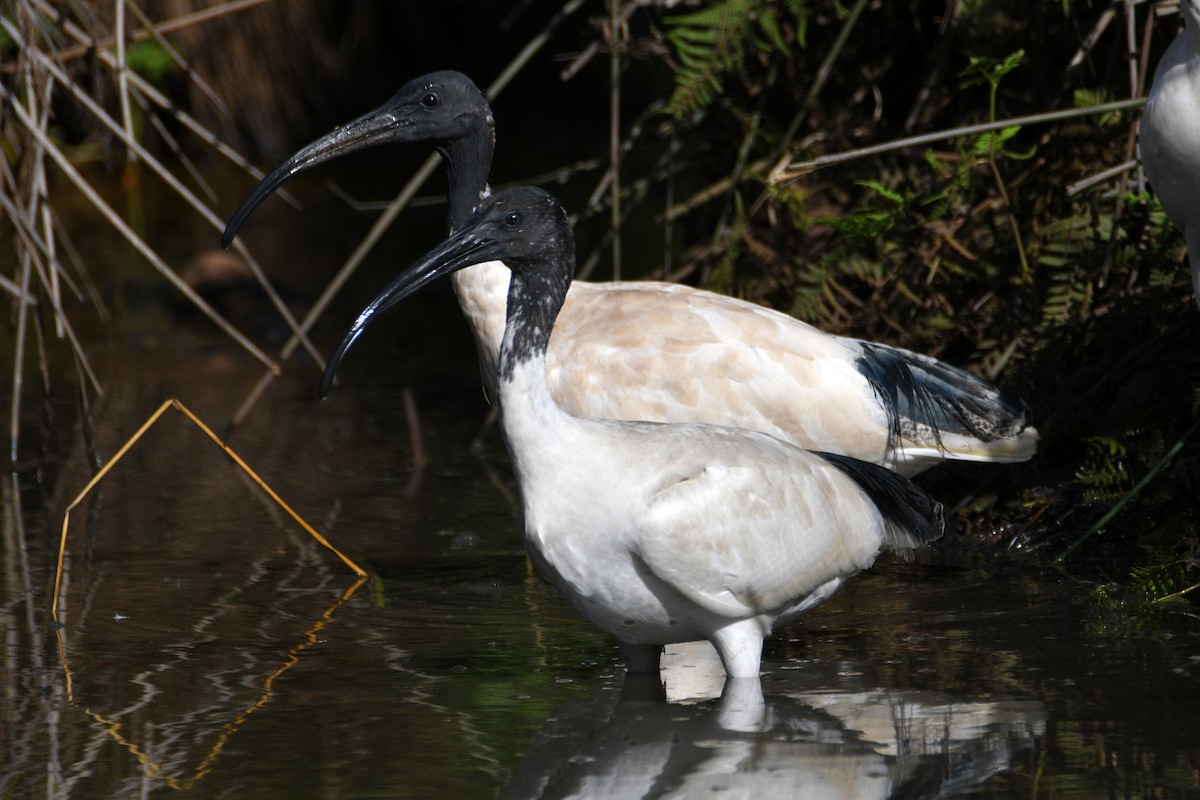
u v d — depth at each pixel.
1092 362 11.89
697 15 12.12
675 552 7.98
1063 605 9.56
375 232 13.22
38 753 7.30
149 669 8.55
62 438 14.27
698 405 10.14
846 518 8.62
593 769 7.06
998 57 12.74
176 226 26.12
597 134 32.59
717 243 13.55
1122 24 12.38
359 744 7.41
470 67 34.09
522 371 8.09
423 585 10.22
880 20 13.67
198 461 13.61
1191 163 9.37
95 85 13.69
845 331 12.70
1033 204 12.35
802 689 8.19
